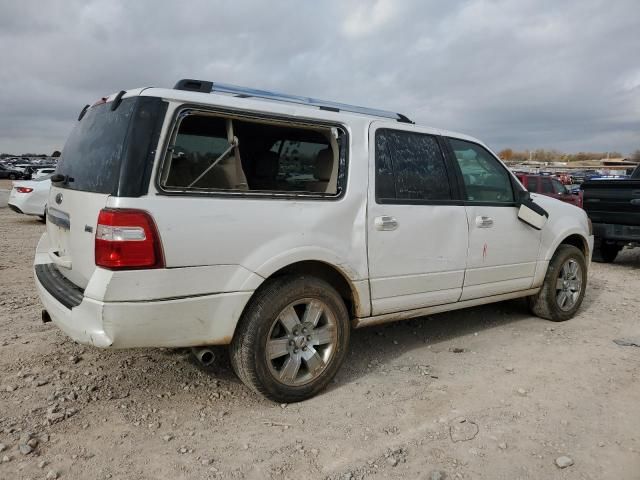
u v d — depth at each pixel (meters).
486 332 4.95
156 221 2.77
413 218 3.90
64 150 3.77
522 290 4.96
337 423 3.12
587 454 2.83
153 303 2.78
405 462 2.74
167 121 2.88
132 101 2.93
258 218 3.13
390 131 3.94
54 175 3.68
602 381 3.82
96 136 3.19
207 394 3.46
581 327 5.19
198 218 2.90
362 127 3.74
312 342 3.43
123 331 2.75
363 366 4.03
